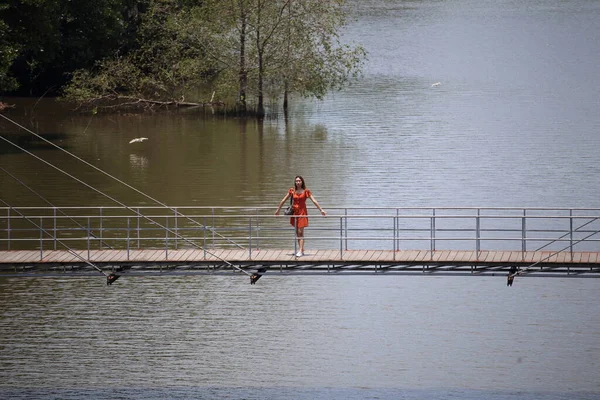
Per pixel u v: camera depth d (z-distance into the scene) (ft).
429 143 545.44
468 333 297.53
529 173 474.90
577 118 606.55
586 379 266.16
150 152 531.09
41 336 294.05
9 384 263.08
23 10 581.53
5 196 436.76
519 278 344.49
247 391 259.80
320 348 287.69
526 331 297.94
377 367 274.77
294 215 272.10
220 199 435.53
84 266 275.39
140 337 294.66
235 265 270.46
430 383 264.52
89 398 254.68
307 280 345.31
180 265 272.72
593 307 315.58
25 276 270.26
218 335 296.30
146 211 416.46
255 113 642.22
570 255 269.44
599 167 484.33
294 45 629.51
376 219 410.93
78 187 453.99
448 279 344.08
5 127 604.49
